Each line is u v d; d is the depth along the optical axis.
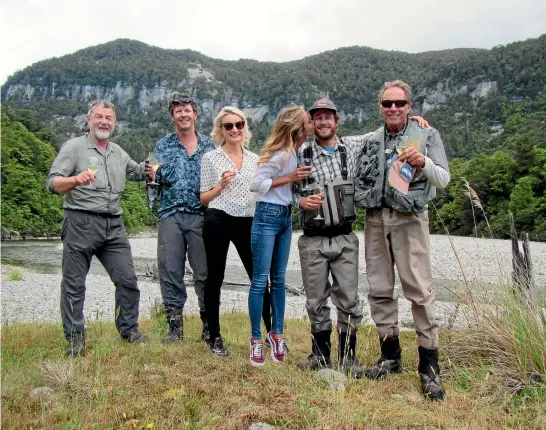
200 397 3.12
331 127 3.66
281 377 3.51
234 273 20.23
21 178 53.56
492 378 3.50
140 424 2.71
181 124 4.60
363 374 3.62
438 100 157.50
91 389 3.17
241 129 4.19
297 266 22.55
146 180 4.66
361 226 34.50
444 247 28.97
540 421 2.86
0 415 2.75
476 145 108.00
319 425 2.74
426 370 3.40
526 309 3.80
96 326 5.33
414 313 3.51
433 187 3.56
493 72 145.12
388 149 3.61
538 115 107.94
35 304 12.28
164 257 4.52
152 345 4.25
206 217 4.07
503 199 52.03
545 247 31.56
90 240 4.19
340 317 3.76
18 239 49.56
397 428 2.79
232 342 4.70
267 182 3.59
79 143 4.22
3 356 3.86
